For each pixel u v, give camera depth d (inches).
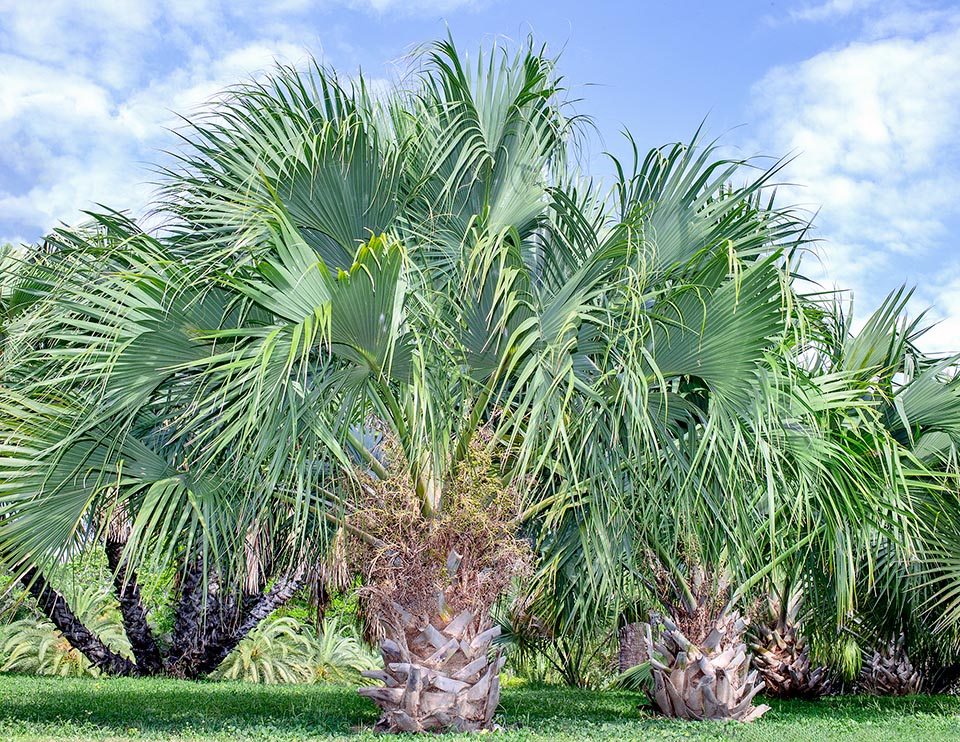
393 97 255.0
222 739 214.2
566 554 266.4
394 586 228.4
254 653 499.5
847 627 377.1
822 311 270.4
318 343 210.8
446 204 247.0
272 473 211.9
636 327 213.2
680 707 271.0
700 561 262.1
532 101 255.4
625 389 211.3
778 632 388.5
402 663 223.1
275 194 203.8
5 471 208.5
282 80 243.8
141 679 419.2
